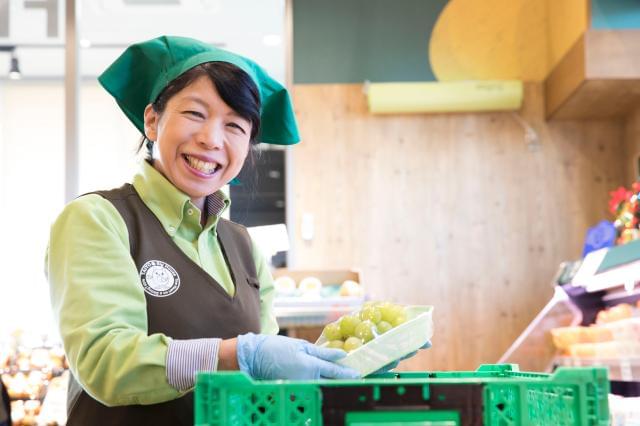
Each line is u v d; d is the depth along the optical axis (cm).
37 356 436
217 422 86
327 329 131
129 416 134
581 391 88
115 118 538
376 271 558
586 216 556
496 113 564
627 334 331
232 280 157
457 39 572
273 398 88
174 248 147
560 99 519
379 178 564
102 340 121
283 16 574
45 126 520
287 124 179
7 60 516
